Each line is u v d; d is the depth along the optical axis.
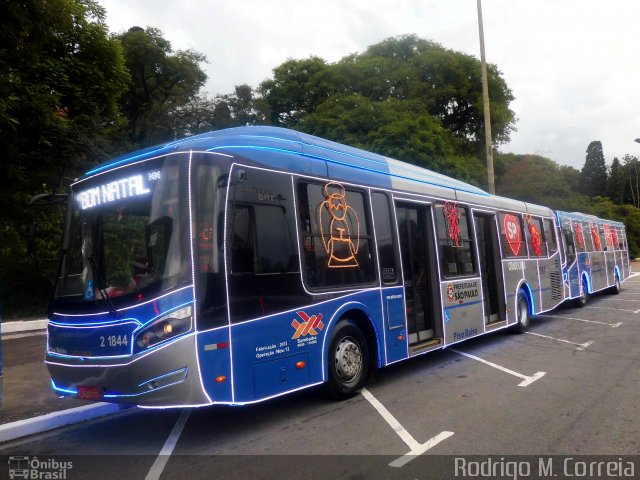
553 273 14.39
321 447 5.11
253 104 32.34
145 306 4.97
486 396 6.80
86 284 5.54
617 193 78.44
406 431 5.50
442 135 24.81
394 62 32.09
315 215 6.52
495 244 11.17
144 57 28.50
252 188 5.71
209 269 5.10
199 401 4.86
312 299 6.21
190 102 31.05
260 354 5.45
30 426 6.12
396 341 7.62
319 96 31.81
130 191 5.53
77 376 5.31
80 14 15.11
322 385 6.66
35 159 14.45
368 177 7.57
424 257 8.78
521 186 36.78
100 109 16.31
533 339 11.16
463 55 32.81
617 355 9.22
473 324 9.69
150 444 5.50
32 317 16.72
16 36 12.23
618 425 5.53
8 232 15.48
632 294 21.69
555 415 5.93
